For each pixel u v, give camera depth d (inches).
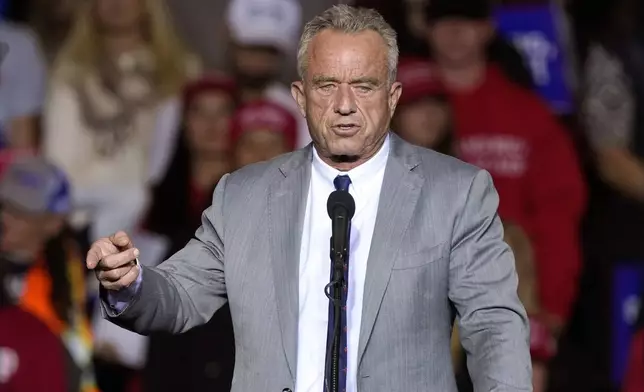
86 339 783.1
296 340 446.3
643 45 1027.3
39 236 781.3
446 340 453.1
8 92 984.9
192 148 941.8
